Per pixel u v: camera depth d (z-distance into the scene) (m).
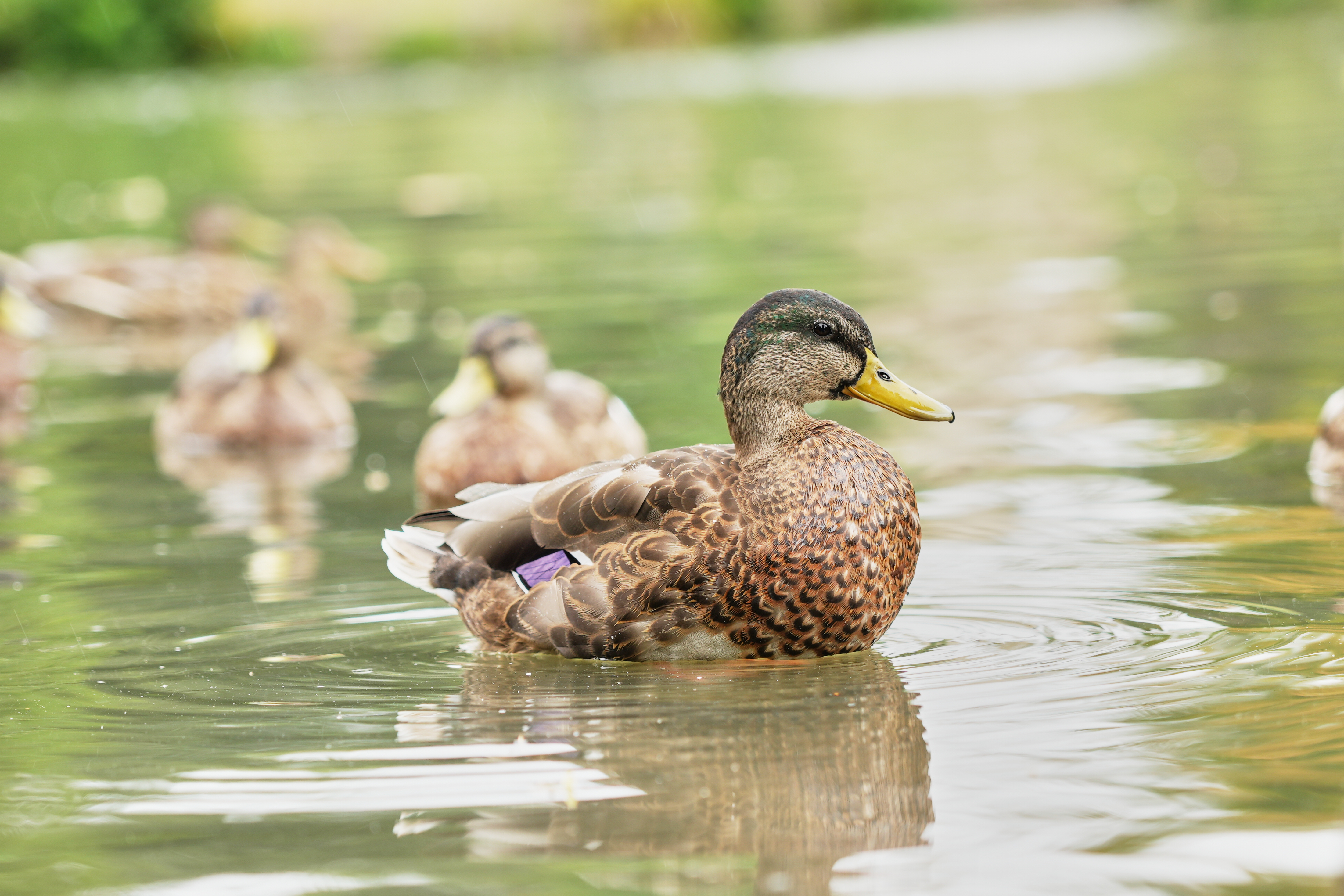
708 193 32.44
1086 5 90.81
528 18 69.06
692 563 8.30
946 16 87.12
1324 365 15.55
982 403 15.02
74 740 7.54
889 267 22.80
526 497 8.95
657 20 70.88
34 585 10.53
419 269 25.47
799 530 8.29
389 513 12.60
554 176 36.56
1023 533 10.80
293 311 20.22
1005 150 37.00
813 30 79.00
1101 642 8.52
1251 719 7.24
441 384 17.70
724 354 8.90
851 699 7.80
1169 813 6.26
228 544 11.59
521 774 6.93
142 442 15.73
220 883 5.97
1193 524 10.80
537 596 8.66
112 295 24.00
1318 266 20.67
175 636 9.31
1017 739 7.13
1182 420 13.91
